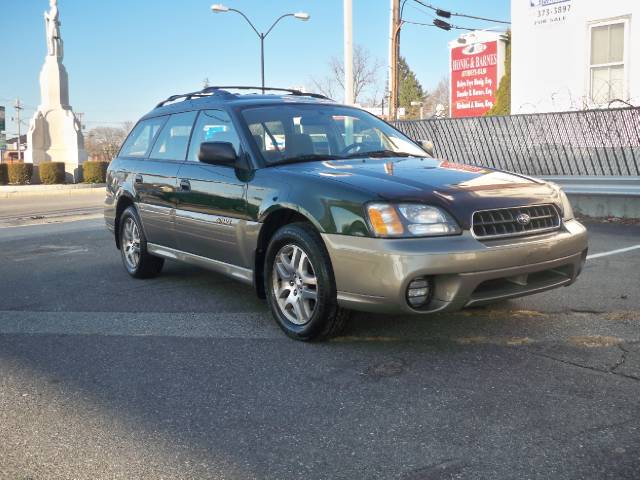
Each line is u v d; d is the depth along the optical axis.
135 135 6.80
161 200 5.81
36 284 6.56
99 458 2.83
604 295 5.31
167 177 5.71
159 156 6.10
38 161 31.19
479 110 27.33
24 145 96.56
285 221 4.60
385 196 3.84
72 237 10.21
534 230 4.03
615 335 4.27
